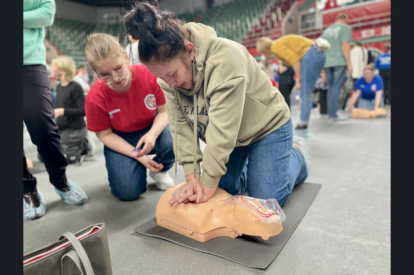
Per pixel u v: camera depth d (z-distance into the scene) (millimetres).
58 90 2207
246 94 991
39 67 1218
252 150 1132
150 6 775
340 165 1899
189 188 1065
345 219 1158
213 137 903
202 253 959
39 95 1206
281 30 9094
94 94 1317
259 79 1021
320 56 2689
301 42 2711
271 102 1071
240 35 10070
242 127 1043
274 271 851
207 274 849
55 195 1583
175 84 902
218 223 1022
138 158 1362
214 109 881
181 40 812
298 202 1323
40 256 671
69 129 2230
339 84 3779
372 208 1249
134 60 1935
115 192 1455
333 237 1026
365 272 834
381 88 4281
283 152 1122
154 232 1106
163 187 1601
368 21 7238
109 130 1438
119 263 918
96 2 11453
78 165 2213
